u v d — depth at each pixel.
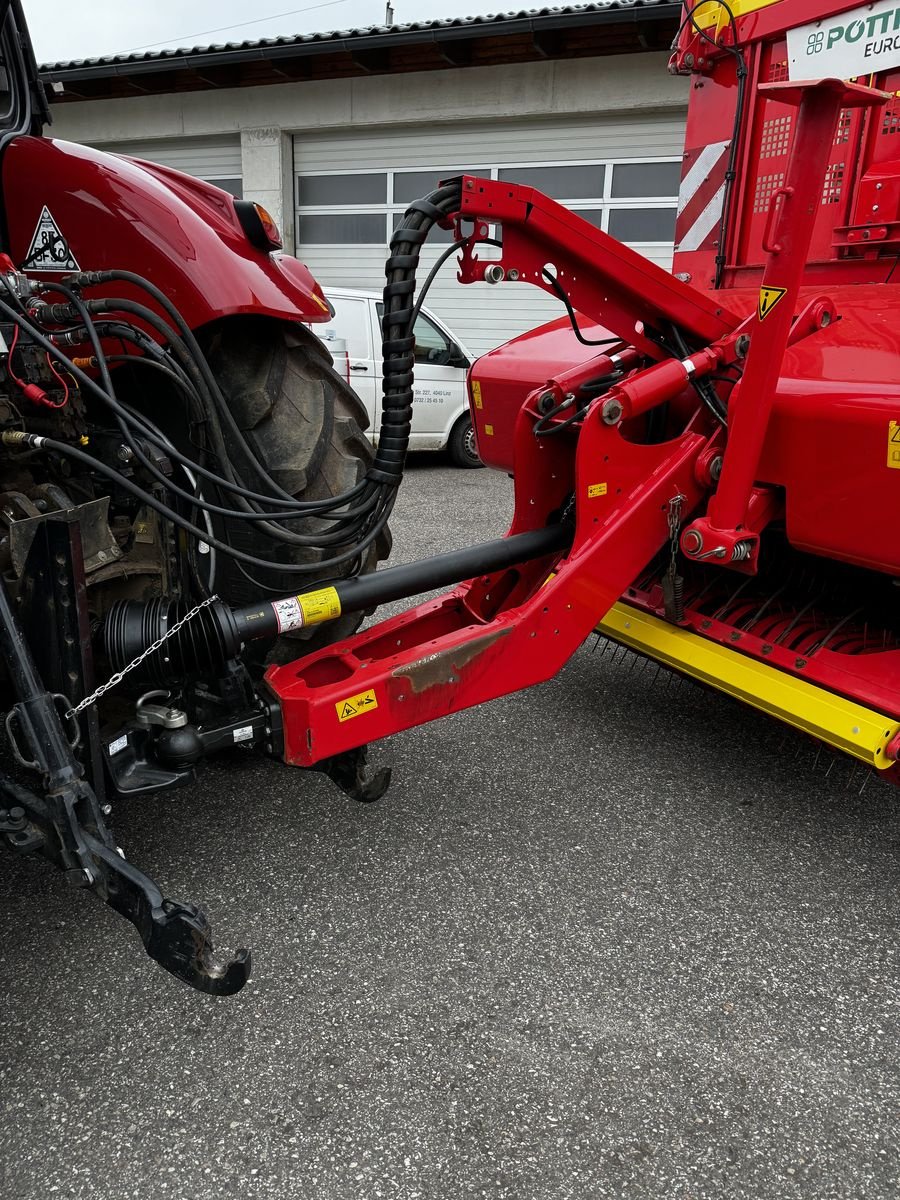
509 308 10.25
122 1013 1.68
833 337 2.13
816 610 2.44
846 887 2.12
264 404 1.97
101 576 1.69
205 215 2.04
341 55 9.92
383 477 1.85
